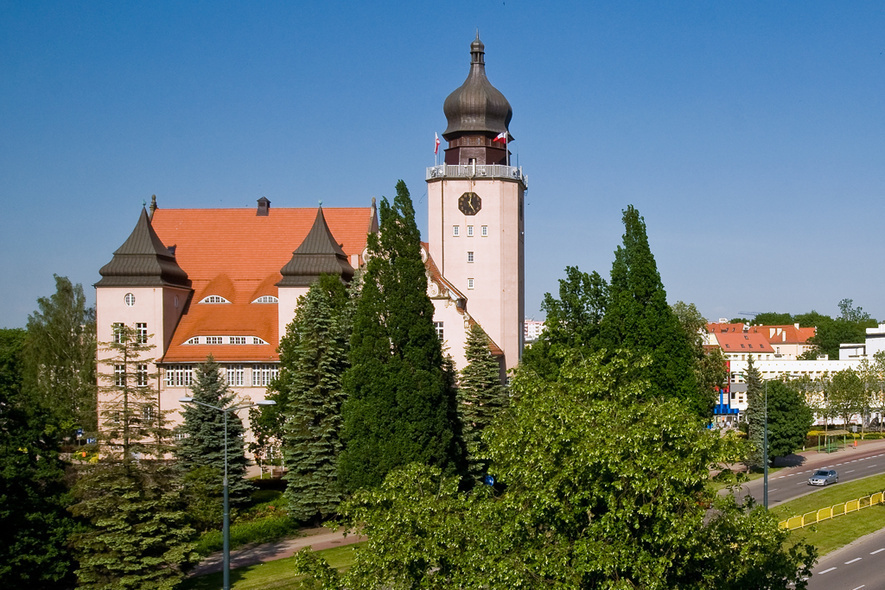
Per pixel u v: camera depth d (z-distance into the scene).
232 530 50.66
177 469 54.81
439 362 54.25
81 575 38.75
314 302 56.81
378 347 52.12
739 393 121.94
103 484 39.41
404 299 53.06
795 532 53.09
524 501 25.34
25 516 39.00
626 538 23.55
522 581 24.09
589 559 23.22
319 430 54.44
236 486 55.88
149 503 39.62
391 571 26.02
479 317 82.88
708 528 25.08
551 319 50.00
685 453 24.64
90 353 92.00
